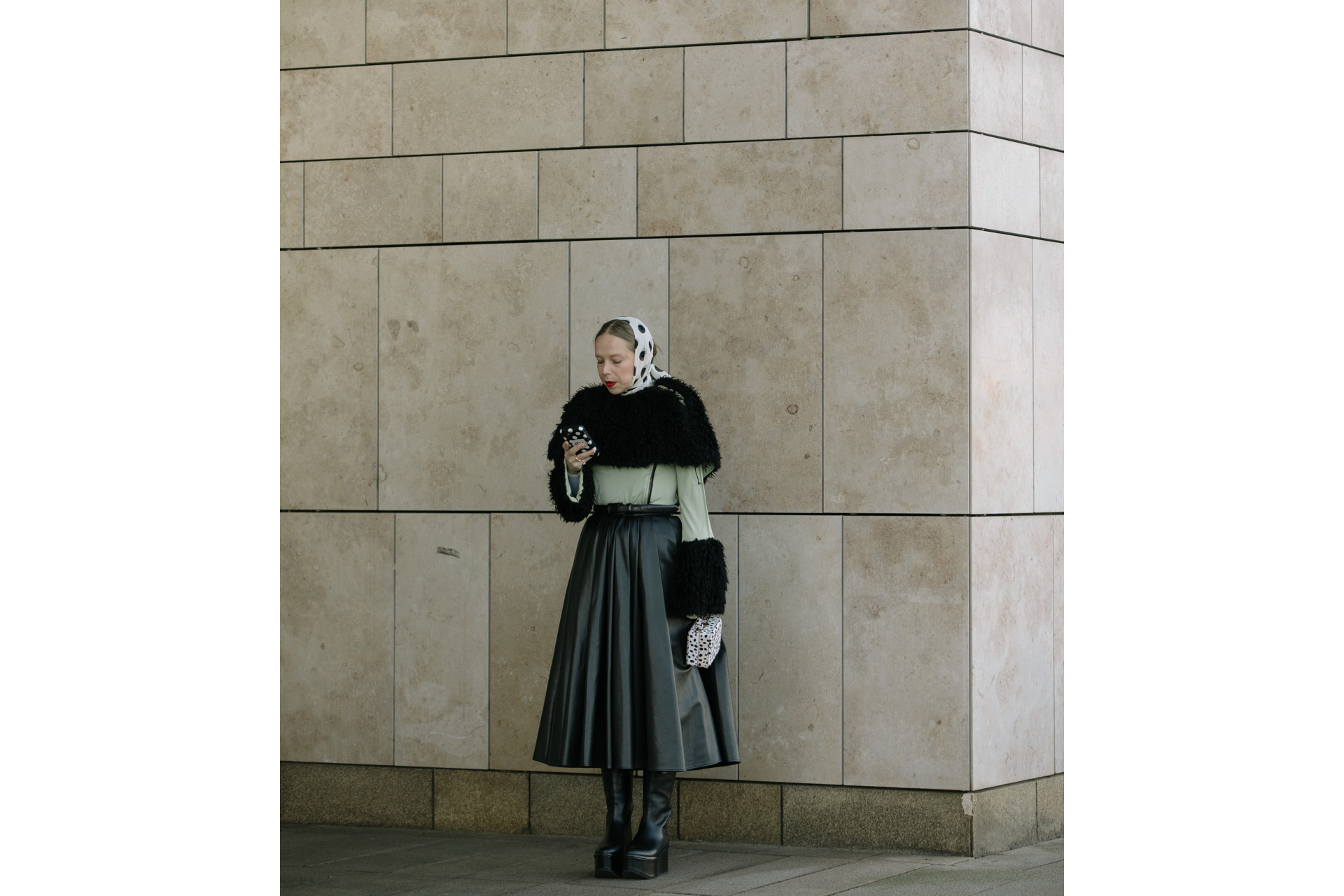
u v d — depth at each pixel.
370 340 6.74
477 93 6.61
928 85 5.98
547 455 6.29
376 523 6.72
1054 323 6.42
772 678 6.13
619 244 6.40
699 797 6.21
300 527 6.83
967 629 5.90
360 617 6.73
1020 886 5.33
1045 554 6.34
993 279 6.05
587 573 5.57
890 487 6.00
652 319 6.34
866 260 6.05
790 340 6.14
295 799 6.82
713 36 6.28
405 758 6.66
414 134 6.69
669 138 6.33
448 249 6.64
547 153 6.50
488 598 6.56
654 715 5.45
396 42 6.71
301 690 6.81
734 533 6.19
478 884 5.48
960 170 5.93
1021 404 6.21
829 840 6.06
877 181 6.04
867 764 6.02
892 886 5.34
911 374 5.98
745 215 6.21
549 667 6.47
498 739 6.54
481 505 6.58
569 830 6.43
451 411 6.62
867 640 6.02
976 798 5.90
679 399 5.50
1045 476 6.35
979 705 5.93
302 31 6.84
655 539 5.52
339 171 6.79
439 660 6.62
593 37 6.44
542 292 6.51
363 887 5.45
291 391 6.85
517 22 6.55
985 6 6.04
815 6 6.14
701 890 5.32
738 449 6.20
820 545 6.08
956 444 5.92
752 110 6.21
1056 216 6.44
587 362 6.45
